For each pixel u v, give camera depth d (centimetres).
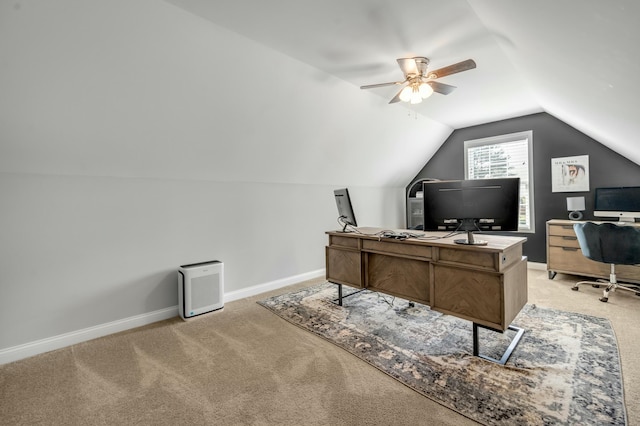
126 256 274
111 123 232
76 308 248
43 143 218
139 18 189
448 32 224
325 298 340
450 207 223
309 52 253
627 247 296
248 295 361
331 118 354
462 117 457
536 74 265
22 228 225
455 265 208
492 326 193
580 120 334
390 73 297
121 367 205
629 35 122
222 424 150
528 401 159
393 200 588
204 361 211
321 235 450
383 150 466
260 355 217
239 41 229
